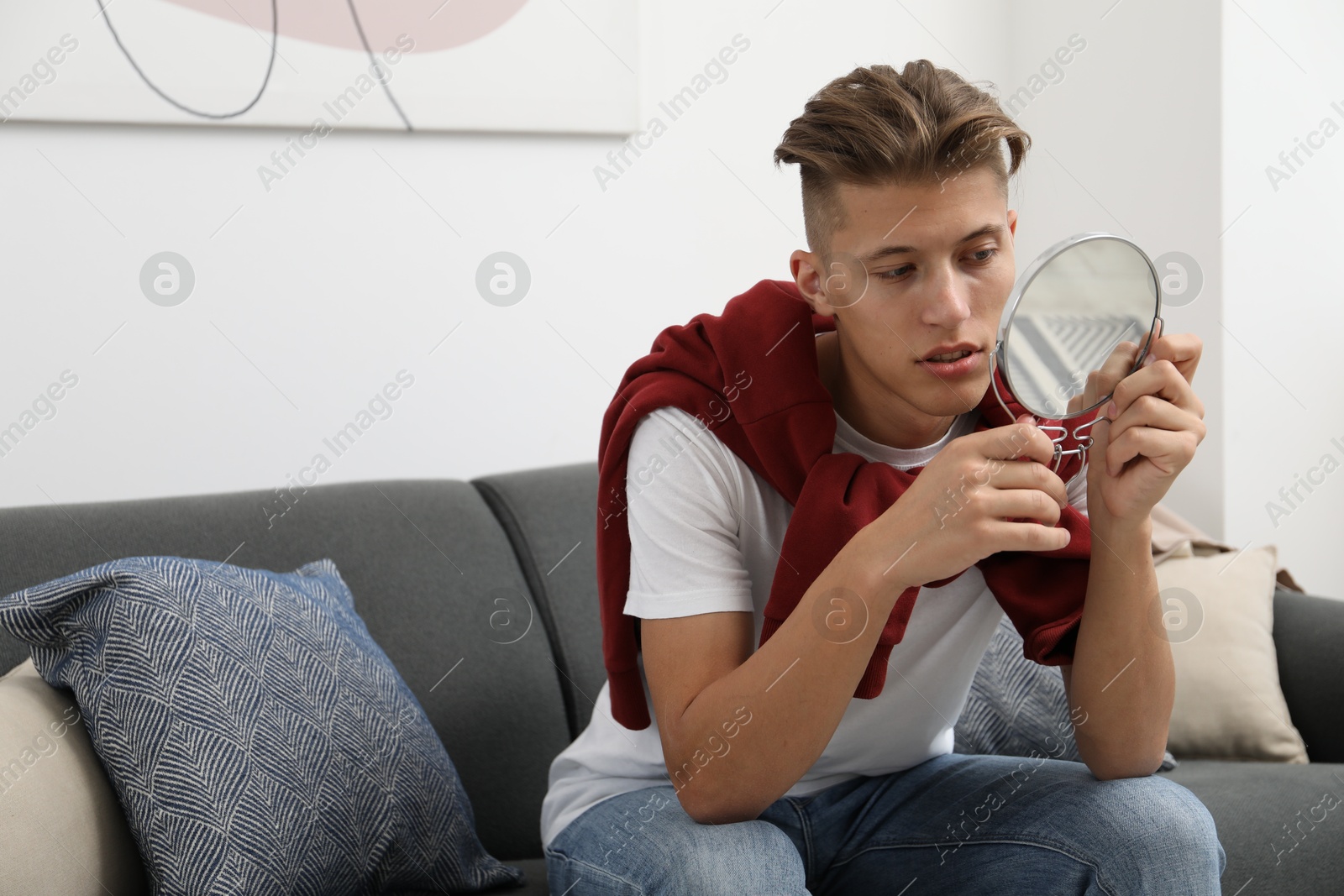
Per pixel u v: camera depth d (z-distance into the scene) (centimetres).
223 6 161
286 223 167
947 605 103
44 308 155
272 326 167
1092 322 84
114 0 155
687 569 96
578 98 182
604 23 183
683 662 93
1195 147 191
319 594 125
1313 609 158
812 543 96
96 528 129
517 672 144
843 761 107
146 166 159
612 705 106
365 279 172
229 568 118
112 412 159
